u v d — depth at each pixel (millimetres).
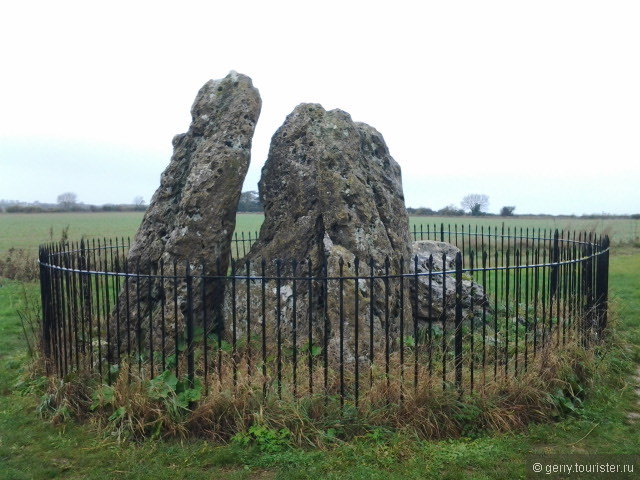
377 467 4855
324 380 5770
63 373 6422
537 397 5914
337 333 6574
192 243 7355
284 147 8164
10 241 32250
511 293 11781
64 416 5820
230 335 7391
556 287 7539
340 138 7875
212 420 5434
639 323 10211
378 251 7371
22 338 9500
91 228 42938
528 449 5242
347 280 6660
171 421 5422
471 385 5805
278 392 5559
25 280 16188
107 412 5750
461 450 5133
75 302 6348
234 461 4992
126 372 5809
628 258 21984
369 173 8141
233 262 5750
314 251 7574
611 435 5594
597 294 8445
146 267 7699
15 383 7039
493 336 7789
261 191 8281
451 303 8375
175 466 4941
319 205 7699
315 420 5430
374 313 6789
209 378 5961
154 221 7938
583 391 6402
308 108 8211
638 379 7320
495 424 5602
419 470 4805
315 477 4699
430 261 5879
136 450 5180
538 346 6793
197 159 7652
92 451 5258
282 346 7023
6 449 5312
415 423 5453
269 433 5230
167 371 5785
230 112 7812
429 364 5793
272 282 7520
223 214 7508
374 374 5859
